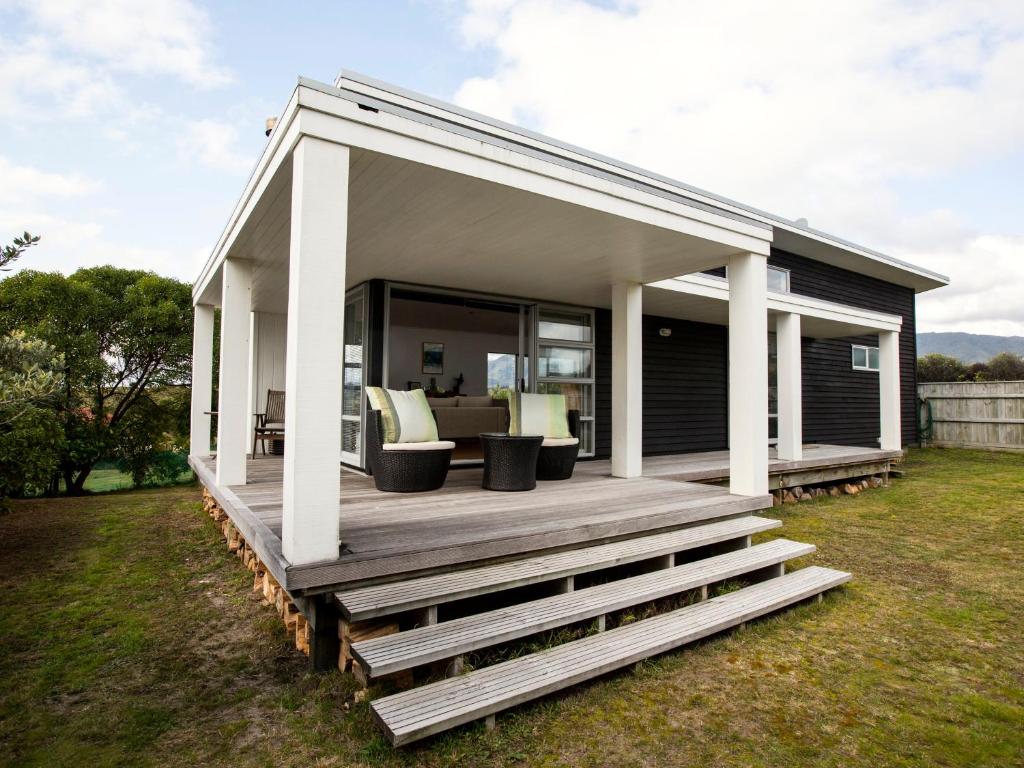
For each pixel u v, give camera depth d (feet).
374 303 18.33
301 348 8.00
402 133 8.95
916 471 31.83
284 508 8.33
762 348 14.88
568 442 17.13
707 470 20.54
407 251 15.03
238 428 15.30
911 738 7.18
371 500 13.15
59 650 9.41
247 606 11.41
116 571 13.82
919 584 13.15
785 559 12.55
